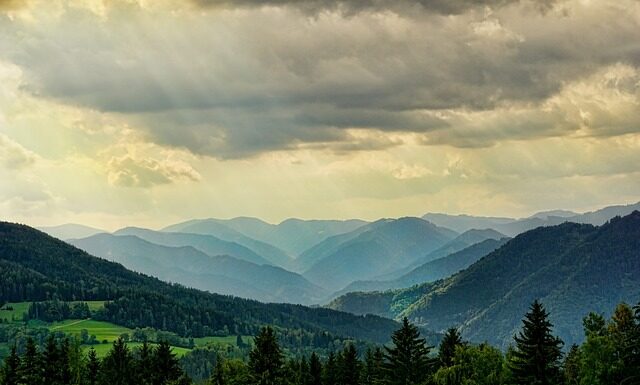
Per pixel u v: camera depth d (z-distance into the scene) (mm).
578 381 109188
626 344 100812
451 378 121250
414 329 124500
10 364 130000
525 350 99875
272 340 133000
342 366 142500
